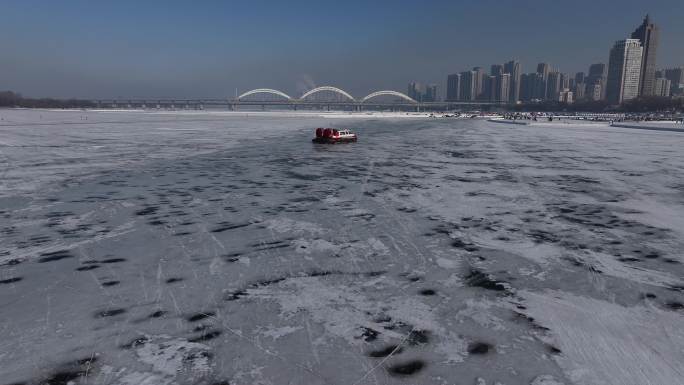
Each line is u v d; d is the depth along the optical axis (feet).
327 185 66.59
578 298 26.58
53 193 58.70
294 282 28.86
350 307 25.18
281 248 36.17
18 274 30.01
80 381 18.22
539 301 26.12
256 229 41.93
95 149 115.55
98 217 46.14
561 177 76.07
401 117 556.51
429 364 19.54
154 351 20.48
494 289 27.91
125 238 38.63
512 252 35.42
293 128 225.56
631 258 34.14
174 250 35.42
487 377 18.56
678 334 22.08
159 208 50.55
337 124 294.87
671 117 504.84
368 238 39.11
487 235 40.34
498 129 250.37
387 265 32.19
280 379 18.38
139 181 68.59
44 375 18.62
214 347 20.83
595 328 22.77
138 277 29.60
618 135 194.59
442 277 29.89
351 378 18.47
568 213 49.44
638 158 105.40
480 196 58.90
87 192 59.57
